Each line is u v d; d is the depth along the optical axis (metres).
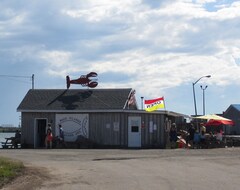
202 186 14.04
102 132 36.59
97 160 22.41
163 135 36.38
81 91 38.94
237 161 21.58
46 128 37.47
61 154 26.11
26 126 37.88
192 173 17.16
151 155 24.92
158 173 17.12
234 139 39.25
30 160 22.38
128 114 36.50
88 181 15.06
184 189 13.49
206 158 23.03
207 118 38.88
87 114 36.91
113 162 21.28
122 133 36.38
